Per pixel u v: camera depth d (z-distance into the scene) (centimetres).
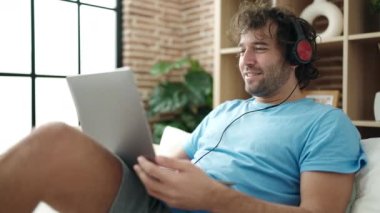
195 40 322
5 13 243
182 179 84
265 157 109
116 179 95
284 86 124
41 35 259
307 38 125
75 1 276
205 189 85
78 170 91
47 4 261
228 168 112
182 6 329
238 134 121
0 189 85
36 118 258
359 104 167
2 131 244
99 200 93
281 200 103
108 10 296
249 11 130
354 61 164
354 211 103
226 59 208
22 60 251
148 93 310
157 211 100
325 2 175
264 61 120
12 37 246
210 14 305
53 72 267
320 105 115
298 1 192
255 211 87
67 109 273
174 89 296
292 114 115
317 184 95
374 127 173
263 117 120
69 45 274
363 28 170
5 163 86
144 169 85
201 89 287
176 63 291
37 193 88
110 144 99
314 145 101
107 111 93
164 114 313
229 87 210
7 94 245
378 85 177
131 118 87
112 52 301
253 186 106
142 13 305
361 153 104
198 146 135
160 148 169
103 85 91
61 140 90
